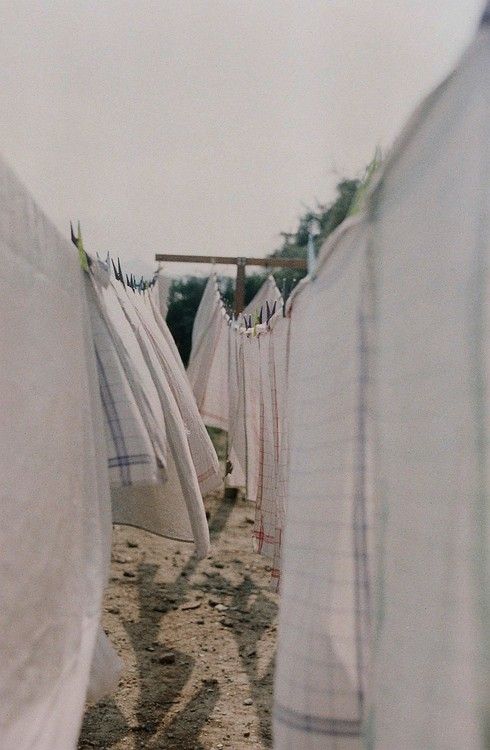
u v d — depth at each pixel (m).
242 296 7.53
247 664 3.81
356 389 1.19
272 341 3.22
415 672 0.86
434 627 0.83
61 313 1.86
